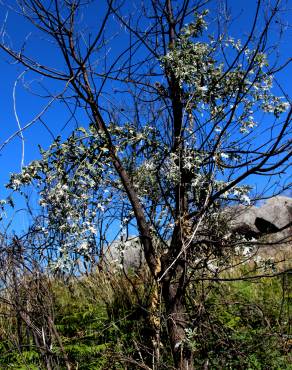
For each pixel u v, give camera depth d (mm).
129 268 6512
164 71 4742
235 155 4645
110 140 4410
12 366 4832
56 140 4457
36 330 4715
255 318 5406
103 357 4711
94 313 5992
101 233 4859
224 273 7469
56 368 4617
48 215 4516
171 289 4402
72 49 4094
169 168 4559
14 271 4625
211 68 4699
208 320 4586
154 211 4789
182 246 4207
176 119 4660
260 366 4672
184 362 4207
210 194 4449
